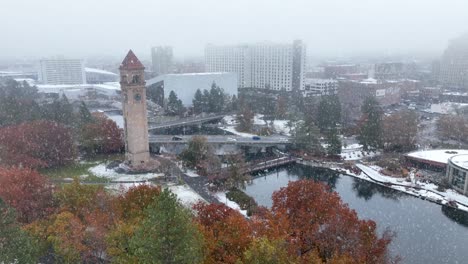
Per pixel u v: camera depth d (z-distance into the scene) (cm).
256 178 14000
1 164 11812
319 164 15200
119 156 15138
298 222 6700
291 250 5528
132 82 12700
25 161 12394
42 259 6675
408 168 14288
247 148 17138
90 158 14875
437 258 8331
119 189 10450
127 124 13075
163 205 4409
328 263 5428
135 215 6744
